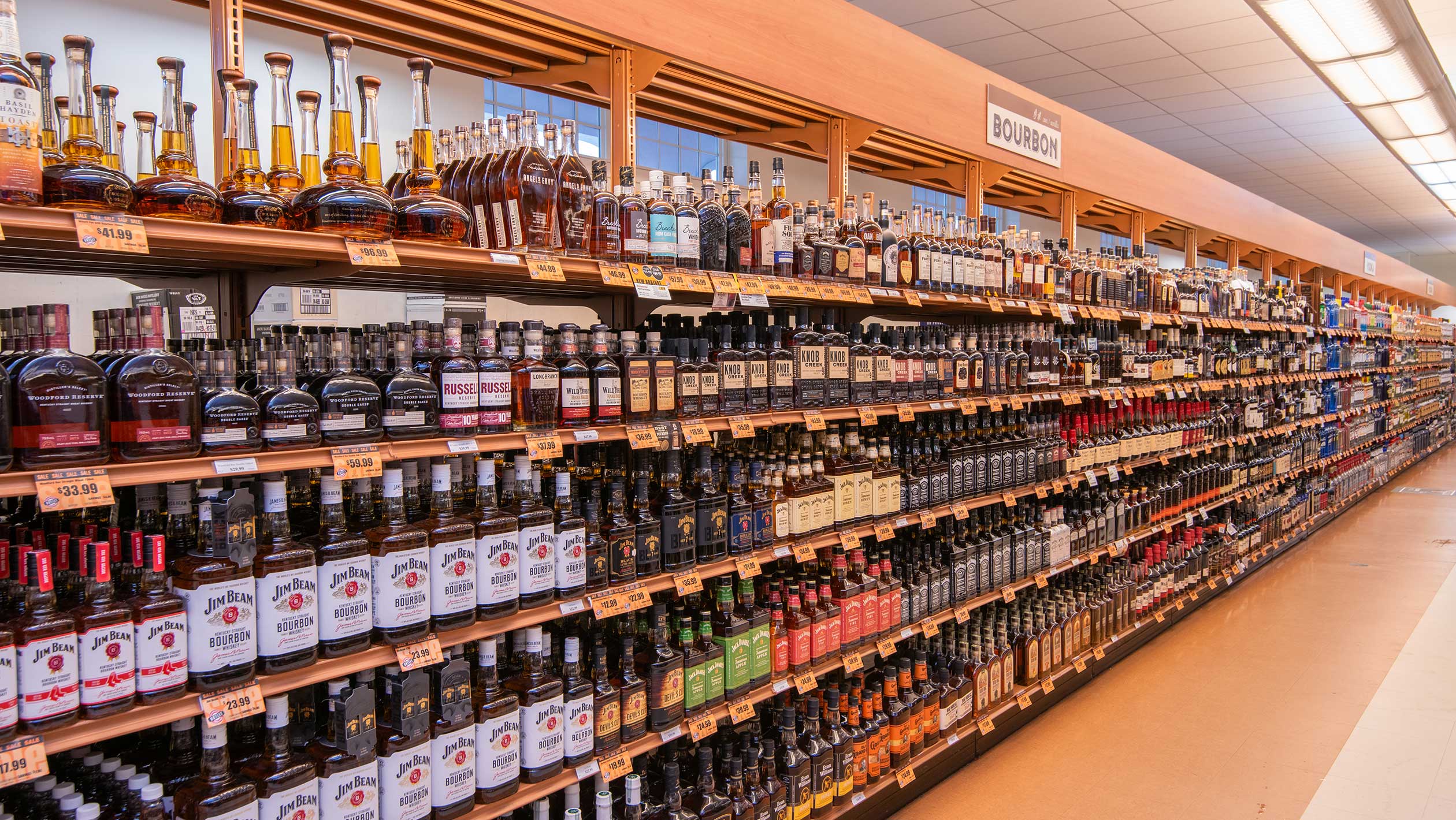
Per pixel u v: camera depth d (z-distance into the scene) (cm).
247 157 180
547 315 467
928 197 949
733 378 271
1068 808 322
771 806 271
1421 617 545
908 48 348
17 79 145
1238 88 840
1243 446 665
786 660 288
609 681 242
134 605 161
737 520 270
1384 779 340
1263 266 788
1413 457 1285
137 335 175
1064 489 446
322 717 200
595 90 311
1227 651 493
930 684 344
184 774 176
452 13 243
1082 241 1198
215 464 167
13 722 147
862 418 311
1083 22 672
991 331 388
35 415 148
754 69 279
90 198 154
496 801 212
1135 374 491
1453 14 655
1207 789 335
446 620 203
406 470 208
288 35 428
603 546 238
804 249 293
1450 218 1582
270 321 329
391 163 456
